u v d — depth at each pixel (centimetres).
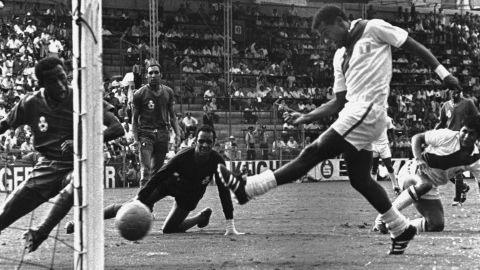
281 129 3900
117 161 3088
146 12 4409
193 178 1098
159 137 1462
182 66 4128
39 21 3919
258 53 4419
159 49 4141
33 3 4041
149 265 787
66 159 843
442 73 737
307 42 4603
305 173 735
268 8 4688
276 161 3538
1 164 2755
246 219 1414
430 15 5056
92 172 588
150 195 1114
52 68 827
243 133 3825
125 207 834
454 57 4916
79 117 590
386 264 768
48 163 845
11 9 4003
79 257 583
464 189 1748
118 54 4091
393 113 4284
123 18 4250
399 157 3900
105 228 1209
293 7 4697
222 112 3941
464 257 819
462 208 1662
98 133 593
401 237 823
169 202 1952
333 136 732
